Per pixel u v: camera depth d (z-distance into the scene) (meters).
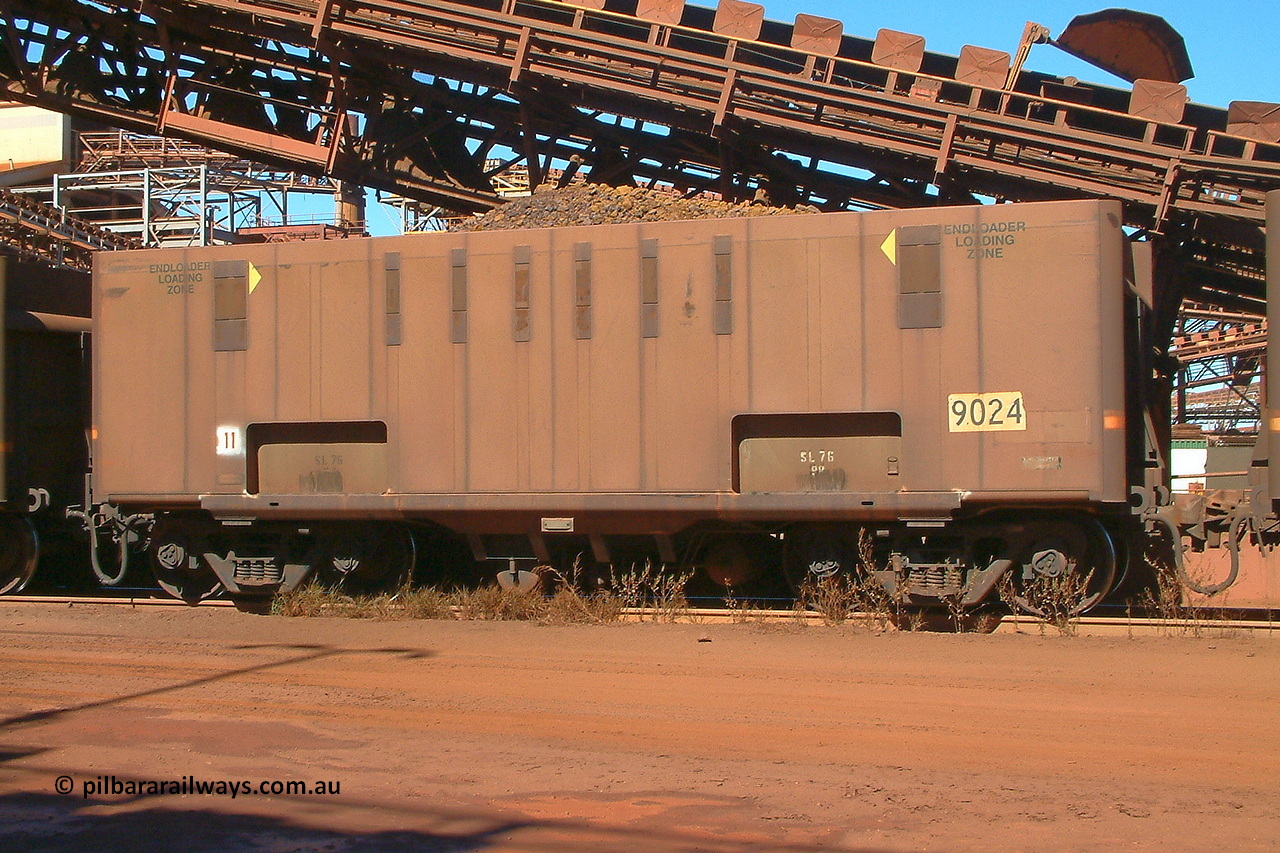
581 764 6.15
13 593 12.84
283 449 11.47
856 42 17.19
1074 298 9.68
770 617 10.66
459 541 12.62
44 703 7.60
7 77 20.42
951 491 9.86
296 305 11.30
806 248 10.20
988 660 8.65
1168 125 14.94
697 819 5.24
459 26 17.27
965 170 16.17
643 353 10.50
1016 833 5.03
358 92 19.28
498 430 10.80
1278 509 10.34
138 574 14.46
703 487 10.34
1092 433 9.62
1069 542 10.26
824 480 10.27
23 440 12.67
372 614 11.12
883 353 10.02
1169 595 10.23
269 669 8.59
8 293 12.56
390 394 11.04
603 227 10.64
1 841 4.99
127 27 19.61
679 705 7.43
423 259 11.03
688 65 16.53
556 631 10.08
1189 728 6.74
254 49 19.64
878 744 6.51
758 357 10.25
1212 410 45.09
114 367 11.73
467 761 6.21
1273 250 10.23
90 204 48.53
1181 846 4.86
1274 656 8.66
